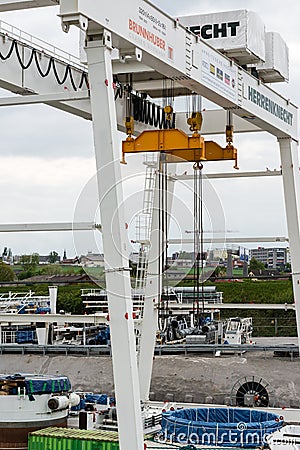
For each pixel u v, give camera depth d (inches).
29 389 932.0
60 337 1770.4
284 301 2324.1
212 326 1531.7
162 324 1379.2
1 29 759.1
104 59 536.1
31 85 795.4
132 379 522.3
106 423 1014.4
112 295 527.5
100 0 531.2
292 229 918.4
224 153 836.0
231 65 764.6
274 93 876.6
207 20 818.8
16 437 922.1
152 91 957.8
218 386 1295.5
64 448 860.0
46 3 549.6
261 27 837.8
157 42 618.8
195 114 767.7
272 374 1300.4
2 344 1601.9
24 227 747.4
